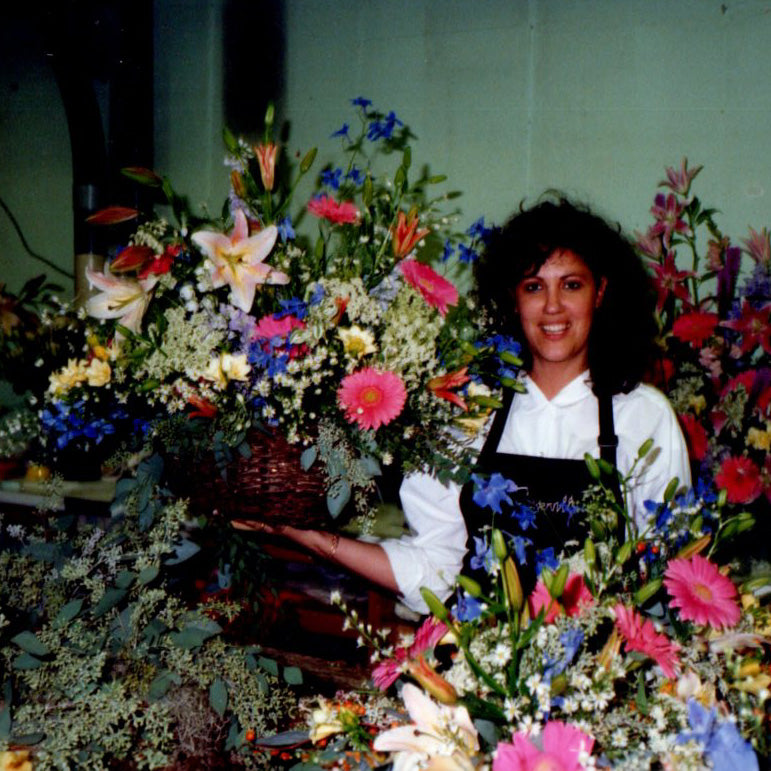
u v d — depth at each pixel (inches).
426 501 59.4
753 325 72.7
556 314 57.8
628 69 86.5
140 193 103.2
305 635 84.0
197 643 43.2
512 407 62.7
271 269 47.4
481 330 60.4
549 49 88.8
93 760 38.2
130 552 47.9
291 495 47.3
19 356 71.3
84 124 98.3
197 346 46.3
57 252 113.7
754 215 83.6
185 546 49.1
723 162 84.3
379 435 47.6
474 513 57.3
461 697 31.3
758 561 71.0
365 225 51.9
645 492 59.2
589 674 32.3
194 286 49.1
